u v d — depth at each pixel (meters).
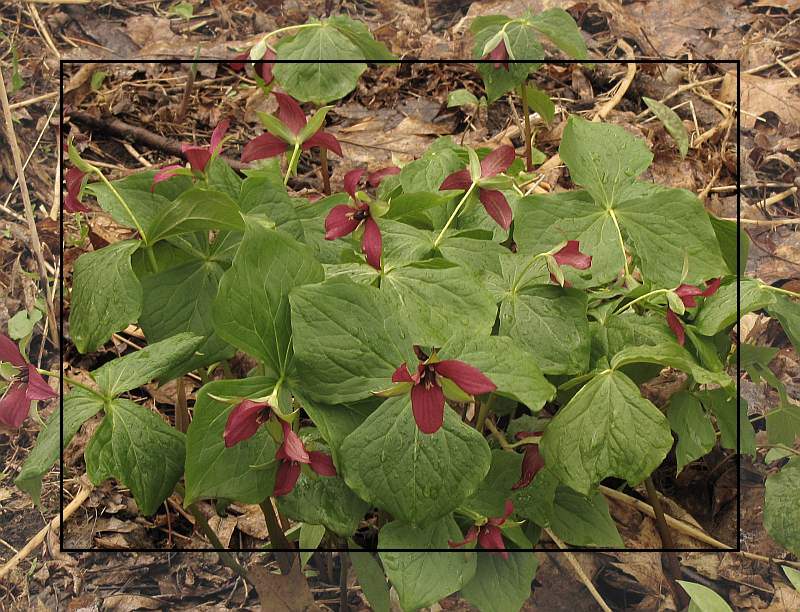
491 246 1.24
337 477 1.16
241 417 1.06
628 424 1.13
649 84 2.03
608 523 1.26
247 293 1.09
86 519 1.45
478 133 1.96
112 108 1.92
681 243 1.24
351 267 1.18
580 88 2.05
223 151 1.88
